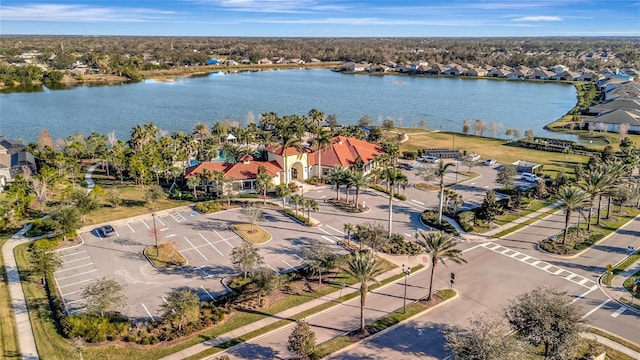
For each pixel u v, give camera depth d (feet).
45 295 190.90
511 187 328.90
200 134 482.28
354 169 334.85
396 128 571.69
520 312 144.66
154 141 397.80
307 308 182.19
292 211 284.20
